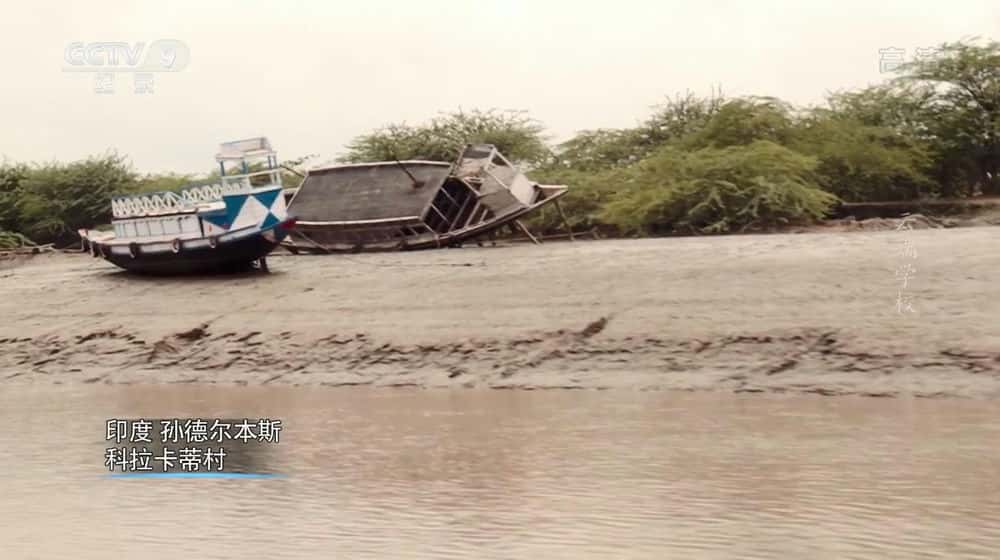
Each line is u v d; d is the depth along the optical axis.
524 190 100.50
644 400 49.94
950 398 46.34
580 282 66.62
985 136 133.62
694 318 58.12
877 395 47.69
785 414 45.12
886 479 34.91
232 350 66.44
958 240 66.50
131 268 86.69
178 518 35.31
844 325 54.00
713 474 36.62
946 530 29.92
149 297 78.44
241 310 72.19
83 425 51.53
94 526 34.91
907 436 40.22
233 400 56.06
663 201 111.50
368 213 99.25
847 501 32.88
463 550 30.59
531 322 61.56
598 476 37.16
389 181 100.19
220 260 83.06
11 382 66.75
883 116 139.00
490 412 49.00
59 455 45.19
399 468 39.88
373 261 83.94
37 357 70.81
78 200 155.50
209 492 38.34
